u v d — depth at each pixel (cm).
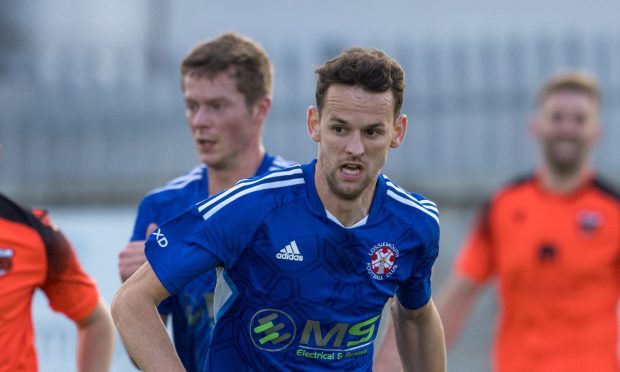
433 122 4106
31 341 1466
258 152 1560
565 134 2081
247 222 1100
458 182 3962
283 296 1123
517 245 2108
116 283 2759
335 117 1063
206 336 1477
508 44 4066
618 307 2086
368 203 1140
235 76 1506
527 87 4041
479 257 2172
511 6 5225
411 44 4509
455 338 2203
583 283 2059
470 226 3650
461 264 2189
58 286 1506
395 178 4053
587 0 5184
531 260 2083
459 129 4088
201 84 1509
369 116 1057
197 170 1591
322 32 5394
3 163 4269
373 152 1075
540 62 4041
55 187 4122
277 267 1115
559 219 2095
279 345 1145
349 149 1061
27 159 4269
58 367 2642
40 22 5675
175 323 1509
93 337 1558
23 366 1440
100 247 2767
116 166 4234
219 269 1163
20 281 1435
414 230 1161
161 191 1563
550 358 2052
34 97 4325
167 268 1098
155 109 4241
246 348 1158
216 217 1098
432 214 1181
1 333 1406
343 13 5378
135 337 1088
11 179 4256
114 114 4259
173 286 1102
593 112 2111
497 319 3269
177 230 1115
